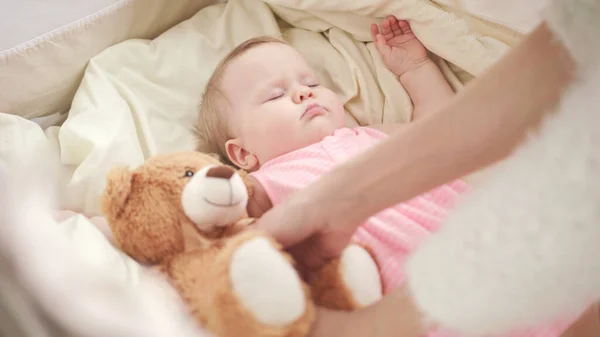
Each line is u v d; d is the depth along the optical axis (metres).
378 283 0.69
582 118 0.42
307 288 0.61
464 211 0.49
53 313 0.49
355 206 0.59
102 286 0.54
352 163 0.58
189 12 1.30
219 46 1.24
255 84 1.06
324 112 1.05
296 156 0.97
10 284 0.49
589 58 0.43
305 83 1.09
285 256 0.59
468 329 0.50
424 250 0.52
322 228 0.62
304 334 0.57
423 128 0.53
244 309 0.54
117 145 0.98
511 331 0.51
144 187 0.71
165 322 0.55
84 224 0.78
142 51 1.16
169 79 1.16
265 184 0.91
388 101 1.19
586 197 0.42
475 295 0.47
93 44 1.11
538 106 0.47
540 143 0.45
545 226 0.43
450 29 1.12
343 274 0.64
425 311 0.52
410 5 1.15
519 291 0.46
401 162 0.54
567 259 0.44
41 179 0.62
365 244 0.74
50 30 1.04
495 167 0.49
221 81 1.09
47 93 1.08
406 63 1.19
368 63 1.24
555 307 0.47
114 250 0.73
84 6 1.08
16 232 0.51
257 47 1.10
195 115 1.16
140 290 0.59
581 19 0.42
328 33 1.27
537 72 0.47
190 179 0.69
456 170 0.53
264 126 1.03
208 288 0.58
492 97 0.49
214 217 0.67
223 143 1.10
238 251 0.56
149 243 0.69
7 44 1.00
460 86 1.17
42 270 0.50
